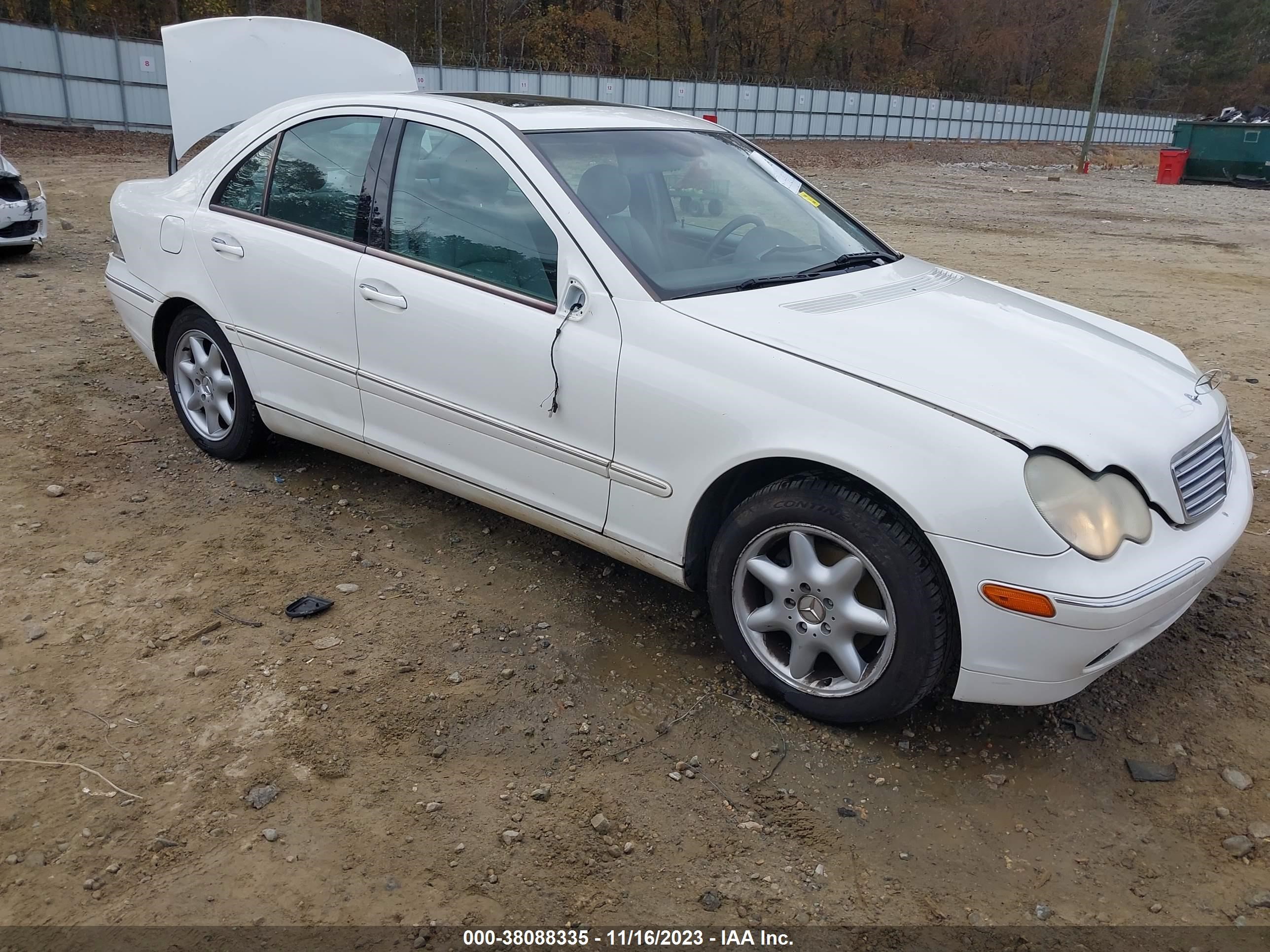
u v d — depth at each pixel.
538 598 3.75
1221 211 21.38
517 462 3.53
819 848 2.62
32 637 3.33
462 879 2.47
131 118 26.12
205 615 3.54
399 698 3.13
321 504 4.45
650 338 3.12
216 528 4.18
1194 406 3.14
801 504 2.89
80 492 4.43
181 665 3.24
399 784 2.77
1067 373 3.05
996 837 2.69
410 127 3.80
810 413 2.84
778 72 58.62
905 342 3.07
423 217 3.70
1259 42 84.81
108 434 5.07
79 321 7.05
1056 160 48.81
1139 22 81.69
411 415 3.80
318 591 3.74
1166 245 14.63
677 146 3.99
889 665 2.84
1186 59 85.00
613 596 3.79
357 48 9.52
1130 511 2.72
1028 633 2.64
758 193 4.07
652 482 3.16
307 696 3.12
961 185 26.91
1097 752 3.04
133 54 25.75
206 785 2.73
